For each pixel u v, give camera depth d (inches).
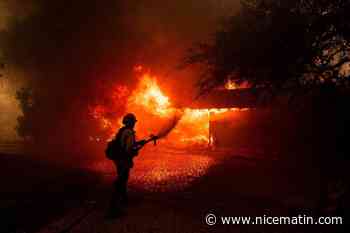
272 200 293.9
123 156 242.5
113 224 217.8
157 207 264.1
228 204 279.6
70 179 365.1
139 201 283.6
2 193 276.1
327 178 336.8
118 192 240.4
